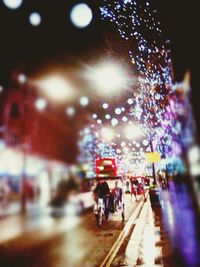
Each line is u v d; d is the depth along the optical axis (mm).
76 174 33688
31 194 31562
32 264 8688
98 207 15758
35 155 34969
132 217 18500
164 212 15906
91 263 8523
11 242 11969
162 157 17109
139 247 9828
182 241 8008
